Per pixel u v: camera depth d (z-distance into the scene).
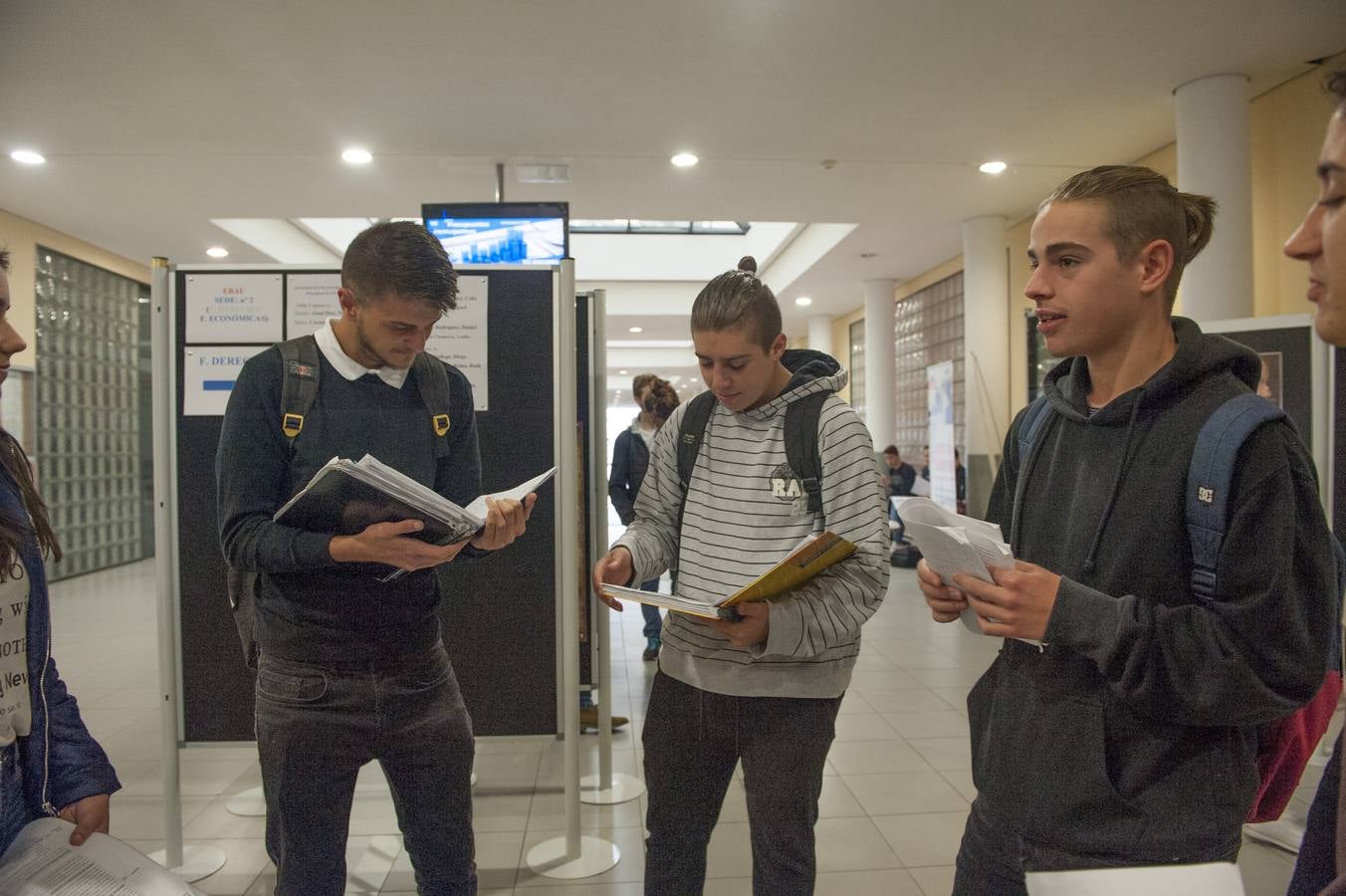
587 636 2.87
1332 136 0.66
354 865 2.40
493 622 2.42
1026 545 1.11
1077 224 1.00
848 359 13.05
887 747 3.30
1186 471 0.93
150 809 2.74
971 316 7.12
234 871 2.33
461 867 1.55
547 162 5.60
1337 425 2.84
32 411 7.56
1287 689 0.85
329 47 3.94
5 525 1.03
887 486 8.53
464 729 1.54
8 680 1.03
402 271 1.30
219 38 3.83
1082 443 1.06
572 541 2.36
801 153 5.48
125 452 9.08
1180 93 4.45
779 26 3.78
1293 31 3.85
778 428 1.45
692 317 1.41
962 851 1.16
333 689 1.39
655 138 5.18
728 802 2.82
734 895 2.21
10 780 1.04
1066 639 0.92
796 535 1.41
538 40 3.89
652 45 3.95
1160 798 0.92
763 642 1.28
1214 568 0.89
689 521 1.52
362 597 1.39
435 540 1.28
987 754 1.11
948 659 4.63
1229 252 4.26
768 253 10.48
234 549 1.32
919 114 4.83
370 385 1.44
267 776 1.42
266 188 6.19
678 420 1.61
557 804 2.79
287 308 2.28
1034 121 4.95
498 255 5.23
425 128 4.99
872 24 3.77
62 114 4.75
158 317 2.28
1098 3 3.60
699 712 1.46
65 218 7.16
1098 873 0.70
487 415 2.40
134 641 5.19
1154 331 1.01
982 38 3.91
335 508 1.23
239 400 1.37
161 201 6.57
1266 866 2.30
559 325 2.37
